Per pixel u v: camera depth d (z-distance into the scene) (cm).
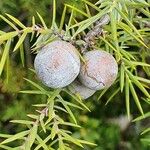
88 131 30
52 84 16
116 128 32
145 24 19
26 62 27
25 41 26
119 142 32
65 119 28
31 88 26
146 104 30
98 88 17
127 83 17
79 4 24
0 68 16
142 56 21
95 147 31
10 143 27
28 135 16
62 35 17
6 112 27
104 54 17
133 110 30
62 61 16
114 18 16
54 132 16
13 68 26
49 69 16
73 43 17
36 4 26
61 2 26
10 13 27
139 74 27
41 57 16
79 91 17
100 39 17
